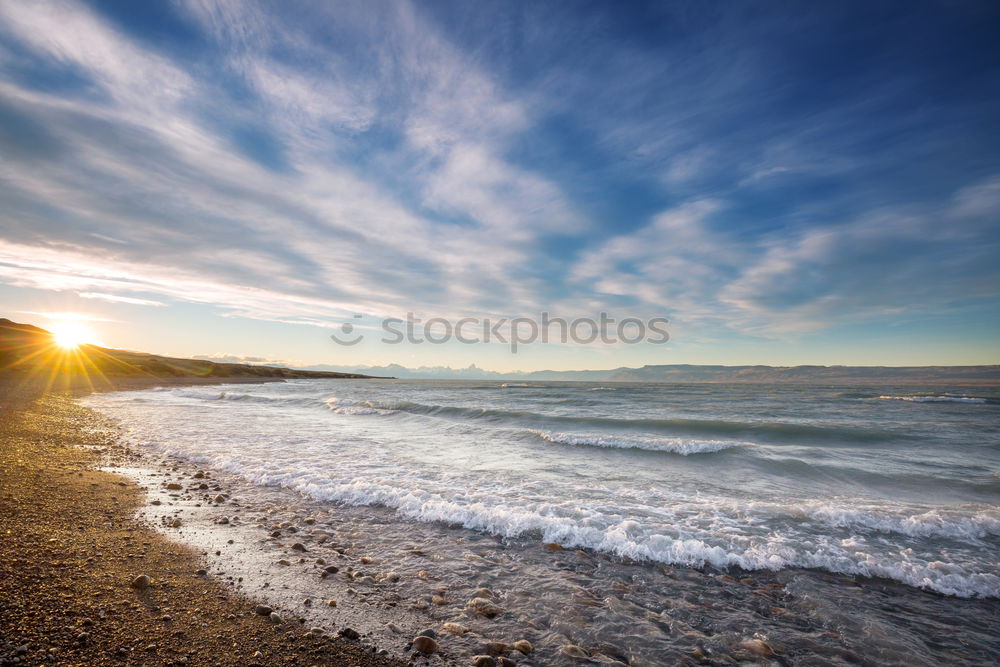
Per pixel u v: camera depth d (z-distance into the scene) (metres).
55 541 4.75
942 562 5.36
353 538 5.89
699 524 6.59
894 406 28.09
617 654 3.42
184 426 16.52
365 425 17.95
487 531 6.27
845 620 4.07
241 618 3.56
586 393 45.38
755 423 17.19
